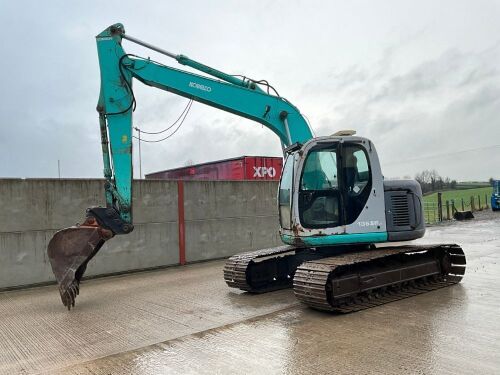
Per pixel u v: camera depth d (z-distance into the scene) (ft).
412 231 23.09
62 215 31.22
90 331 18.74
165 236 36.17
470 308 19.34
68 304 22.00
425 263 24.25
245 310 21.08
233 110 25.43
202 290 26.43
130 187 22.89
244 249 41.45
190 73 24.64
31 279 29.94
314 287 18.89
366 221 22.11
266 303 22.39
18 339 18.13
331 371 12.99
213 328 18.21
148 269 35.09
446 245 24.98
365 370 12.94
